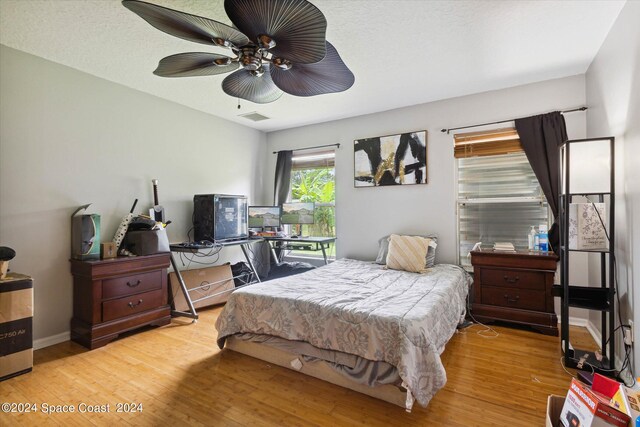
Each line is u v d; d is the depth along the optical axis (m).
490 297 3.00
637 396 1.26
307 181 4.71
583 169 2.12
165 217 3.53
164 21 1.44
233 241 3.75
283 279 2.80
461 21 2.09
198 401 1.81
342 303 2.05
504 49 2.46
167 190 3.58
